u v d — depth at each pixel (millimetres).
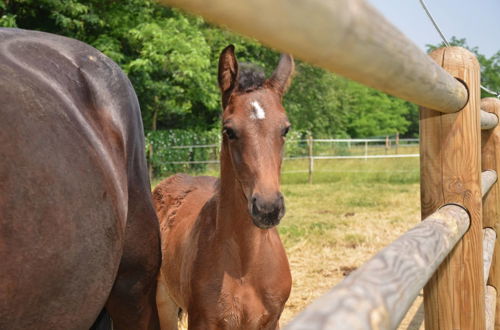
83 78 1879
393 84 763
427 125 1556
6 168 1264
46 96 1545
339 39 459
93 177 1553
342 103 31453
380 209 8734
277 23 367
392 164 16922
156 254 2150
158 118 18562
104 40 14641
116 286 2062
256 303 2480
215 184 3488
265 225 2184
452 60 1505
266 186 2197
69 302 1448
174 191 3547
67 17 14367
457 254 1531
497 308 2926
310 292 4520
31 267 1282
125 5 15242
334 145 22391
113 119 1947
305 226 7137
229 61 2572
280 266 2535
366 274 667
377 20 521
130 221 2027
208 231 2602
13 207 1252
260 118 2314
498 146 2795
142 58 15070
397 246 862
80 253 1444
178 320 3439
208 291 2467
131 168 2061
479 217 1525
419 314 3955
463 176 1515
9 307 1258
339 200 9867
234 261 2430
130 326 2148
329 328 461
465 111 1497
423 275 819
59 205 1376
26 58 1657
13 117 1353
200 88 16406
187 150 16156
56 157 1425
